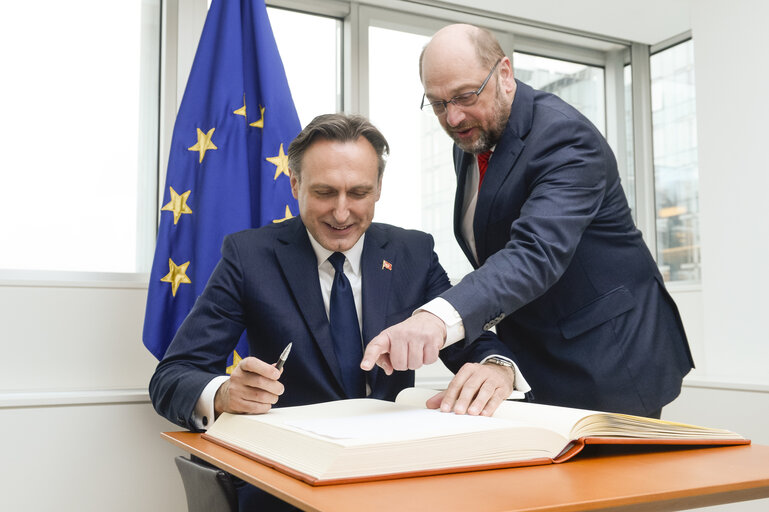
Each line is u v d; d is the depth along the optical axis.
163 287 2.03
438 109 1.42
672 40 3.25
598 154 1.36
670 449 0.87
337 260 1.36
